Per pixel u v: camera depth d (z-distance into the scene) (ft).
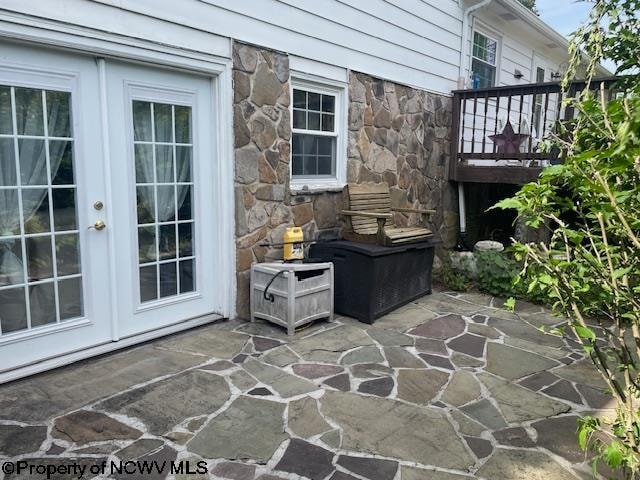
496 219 26.27
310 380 9.61
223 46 12.10
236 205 12.84
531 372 10.41
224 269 12.87
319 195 15.31
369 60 16.98
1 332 9.18
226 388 9.13
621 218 4.66
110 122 10.34
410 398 9.02
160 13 10.69
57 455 6.93
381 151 17.98
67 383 9.14
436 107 20.92
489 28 25.09
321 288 12.96
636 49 8.86
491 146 26.66
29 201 9.35
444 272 18.66
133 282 11.11
